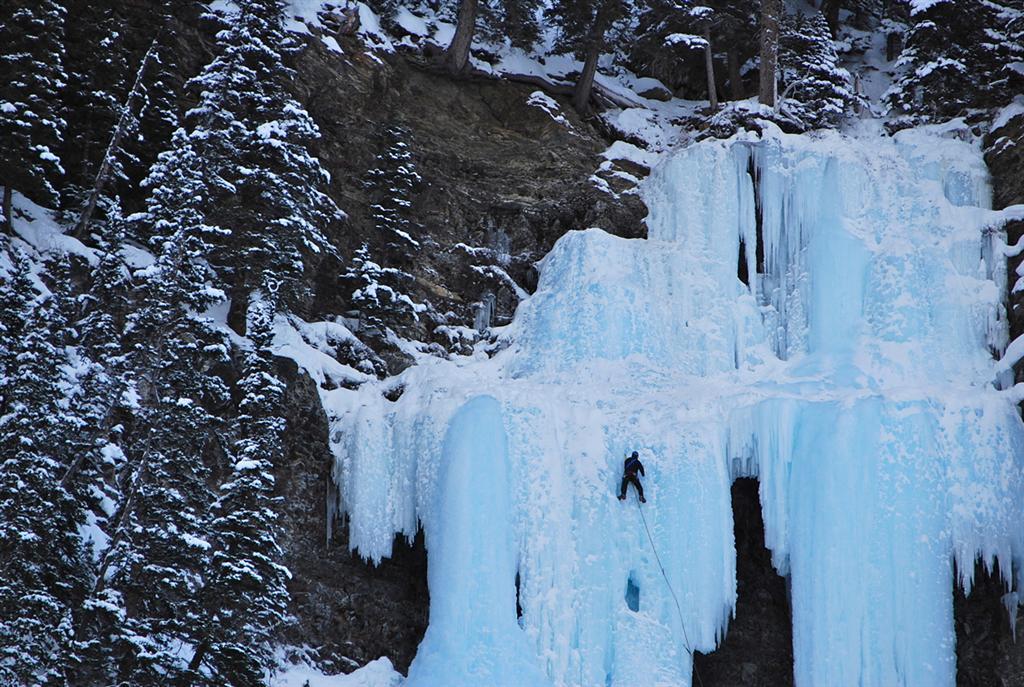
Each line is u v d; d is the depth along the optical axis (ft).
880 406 115.55
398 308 139.33
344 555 124.67
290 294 132.46
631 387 129.49
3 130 122.72
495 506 118.11
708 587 116.88
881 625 111.14
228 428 117.80
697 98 193.16
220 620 101.65
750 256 143.95
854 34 206.18
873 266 135.44
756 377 135.44
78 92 134.21
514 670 112.98
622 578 118.52
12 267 107.34
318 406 127.34
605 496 120.16
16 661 87.40
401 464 124.98
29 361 92.22
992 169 142.61
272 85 136.05
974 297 132.46
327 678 118.52
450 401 123.75
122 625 93.86
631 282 138.92
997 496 114.11
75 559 94.32
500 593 115.96
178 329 110.83
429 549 119.75
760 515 125.49
